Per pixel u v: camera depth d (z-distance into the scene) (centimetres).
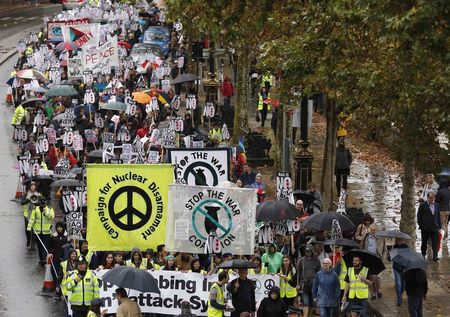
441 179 8231
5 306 6819
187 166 6888
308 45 7294
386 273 7344
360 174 10331
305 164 8600
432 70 6488
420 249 7956
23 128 11300
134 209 6134
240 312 5972
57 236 7112
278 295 5900
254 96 13762
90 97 11456
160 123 11956
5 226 8800
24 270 7638
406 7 5653
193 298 6250
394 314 6519
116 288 6203
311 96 8312
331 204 8356
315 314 6638
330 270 6097
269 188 9744
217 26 8875
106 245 6153
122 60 14838
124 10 18212
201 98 14225
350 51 6956
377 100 6981
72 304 6188
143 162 8756
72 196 7562
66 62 14412
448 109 6531
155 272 6222
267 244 6656
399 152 8275
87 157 9419
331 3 6694
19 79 14012
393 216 8762
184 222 6128
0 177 10469
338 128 9381
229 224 6138
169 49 16675
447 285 7100
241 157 9175
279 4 8312
